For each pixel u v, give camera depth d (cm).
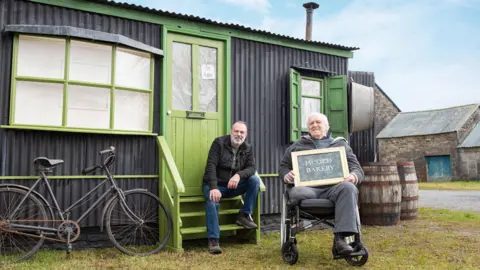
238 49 632
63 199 490
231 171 536
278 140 664
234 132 525
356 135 828
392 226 696
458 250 509
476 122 2677
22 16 481
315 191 436
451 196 1374
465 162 2567
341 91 723
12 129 471
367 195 702
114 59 523
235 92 623
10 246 461
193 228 525
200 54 601
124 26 540
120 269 411
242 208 543
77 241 499
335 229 402
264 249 520
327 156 443
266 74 658
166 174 552
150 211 541
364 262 421
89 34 499
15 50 476
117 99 532
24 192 439
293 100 675
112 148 484
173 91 576
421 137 2800
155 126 556
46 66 493
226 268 422
